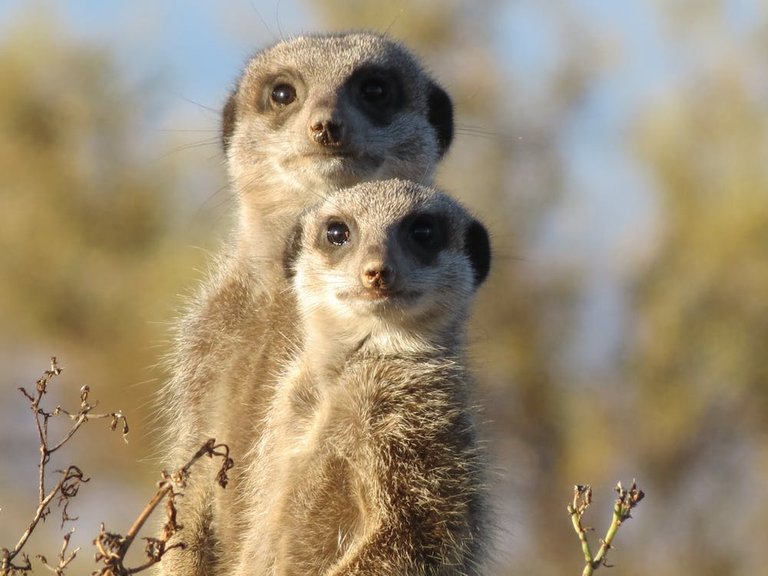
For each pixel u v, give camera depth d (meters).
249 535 8.11
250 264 8.80
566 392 16.78
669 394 16.73
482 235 8.84
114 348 16.89
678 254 17.20
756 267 16.98
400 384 8.05
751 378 16.77
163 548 6.60
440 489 7.86
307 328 8.35
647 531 16.52
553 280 17.33
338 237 8.47
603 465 16.55
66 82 18.25
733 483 16.80
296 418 8.18
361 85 9.34
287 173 8.98
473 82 17.92
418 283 8.23
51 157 18.00
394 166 9.33
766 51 17.86
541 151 17.83
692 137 17.47
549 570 16.11
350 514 7.94
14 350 17.45
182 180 18.11
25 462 16.73
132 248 17.73
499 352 16.94
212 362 8.69
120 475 16.44
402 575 7.71
